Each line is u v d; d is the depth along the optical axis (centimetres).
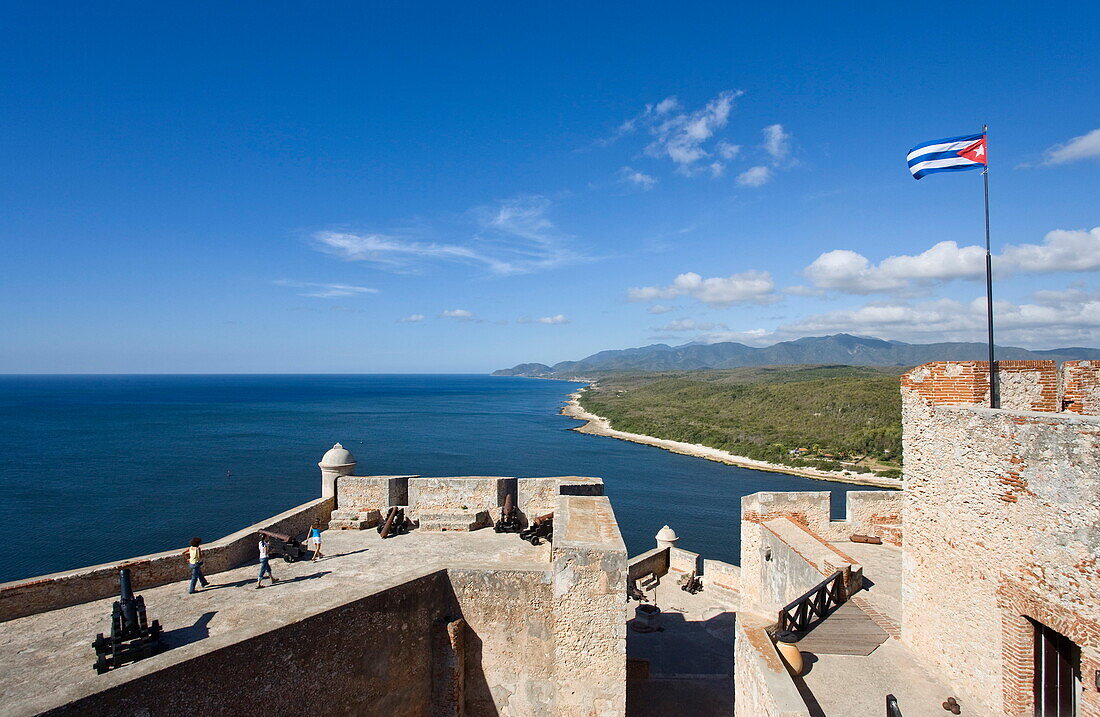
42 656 909
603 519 1240
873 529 1789
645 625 1880
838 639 1155
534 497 1658
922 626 1073
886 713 918
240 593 1155
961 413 959
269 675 863
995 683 873
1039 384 1005
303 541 1492
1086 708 714
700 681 1520
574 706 1067
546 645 1099
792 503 1816
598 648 1062
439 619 1123
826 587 1295
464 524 1575
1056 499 761
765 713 888
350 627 976
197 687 784
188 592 1155
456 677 1103
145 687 736
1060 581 752
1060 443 756
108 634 976
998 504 870
